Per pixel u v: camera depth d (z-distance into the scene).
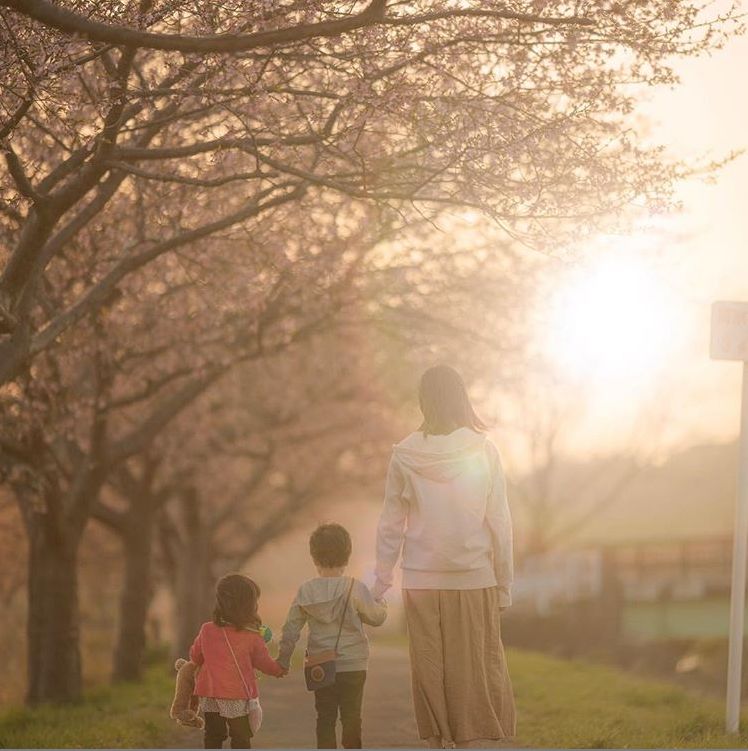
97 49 18.53
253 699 14.39
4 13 17.55
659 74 18.36
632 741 19.73
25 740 22.70
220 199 26.06
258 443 52.53
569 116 18.88
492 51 18.84
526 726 23.80
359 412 52.94
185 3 17.89
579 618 62.81
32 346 20.55
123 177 21.33
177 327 31.94
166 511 56.69
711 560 85.50
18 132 22.61
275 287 30.05
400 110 18.61
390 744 20.89
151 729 24.28
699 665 47.41
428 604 13.67
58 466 31.92
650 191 19.61
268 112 19.83
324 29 15.54
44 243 19.33
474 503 13.74
